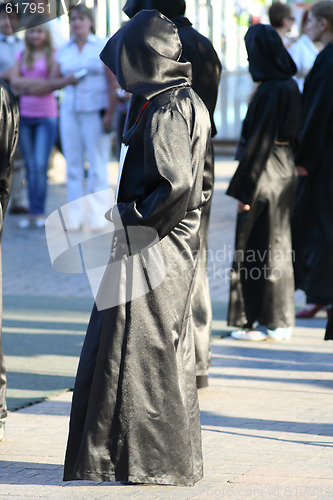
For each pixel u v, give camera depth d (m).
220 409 11.11
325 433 10.16
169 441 7.98
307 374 12.74
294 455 9.42
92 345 8.13
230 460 9.27
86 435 7.95
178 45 8.02
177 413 8.00
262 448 9.65
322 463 9.16
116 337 7.93
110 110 24.42
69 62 24.39
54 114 25.73
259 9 39.78
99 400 7.93
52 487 8.55
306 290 16.41
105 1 30.28
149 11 8.01
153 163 7.62
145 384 7.94
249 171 13.95
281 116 13.94
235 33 42.84
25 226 26.33
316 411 11.02
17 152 28.11
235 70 44.25
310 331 15.50
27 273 20.69
